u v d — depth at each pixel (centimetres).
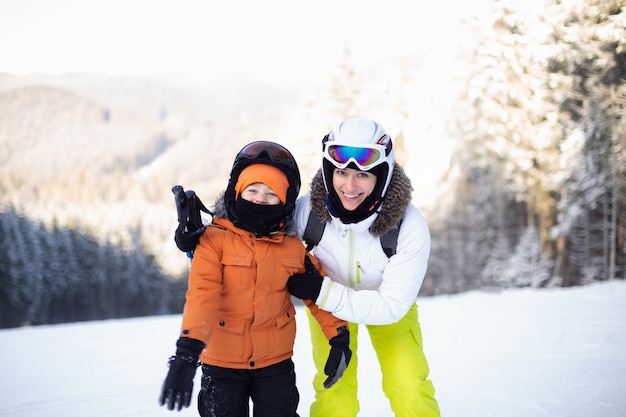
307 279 255
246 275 244
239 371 247
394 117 2450
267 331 249
